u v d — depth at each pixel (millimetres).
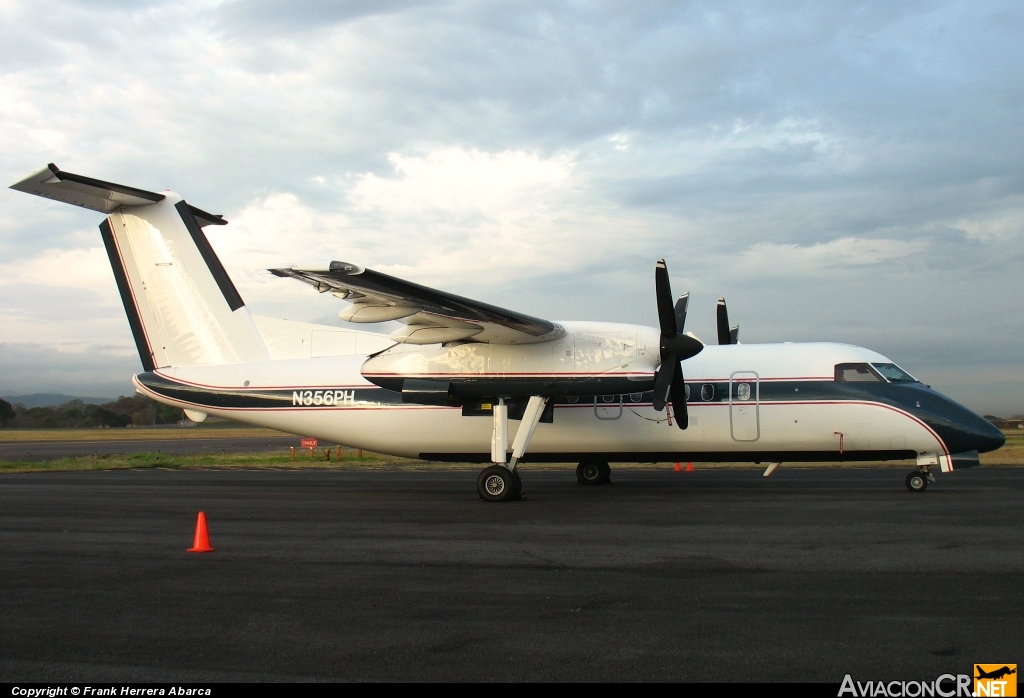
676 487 15508
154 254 16094
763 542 8797
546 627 5695
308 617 6039
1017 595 6363
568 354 13672
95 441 54781
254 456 29266
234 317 16219
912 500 12578
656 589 6723
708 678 4688
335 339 16172
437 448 15633
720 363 15094
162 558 8391
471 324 13164
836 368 14633
